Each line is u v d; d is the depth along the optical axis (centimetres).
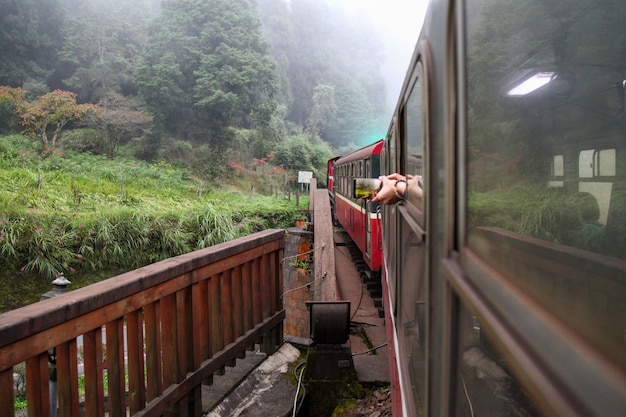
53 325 183
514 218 85
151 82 2955
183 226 1442
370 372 409
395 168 329
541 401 52
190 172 2583
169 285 257
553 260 71
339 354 378
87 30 3584
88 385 205
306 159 3591
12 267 1072
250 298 361
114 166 2114
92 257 1192
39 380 181
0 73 3109
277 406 335
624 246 93
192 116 3216
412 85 198
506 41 90
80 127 2555
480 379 81
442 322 109
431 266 127
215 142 3045
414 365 171
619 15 87
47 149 2006
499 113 89
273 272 400
